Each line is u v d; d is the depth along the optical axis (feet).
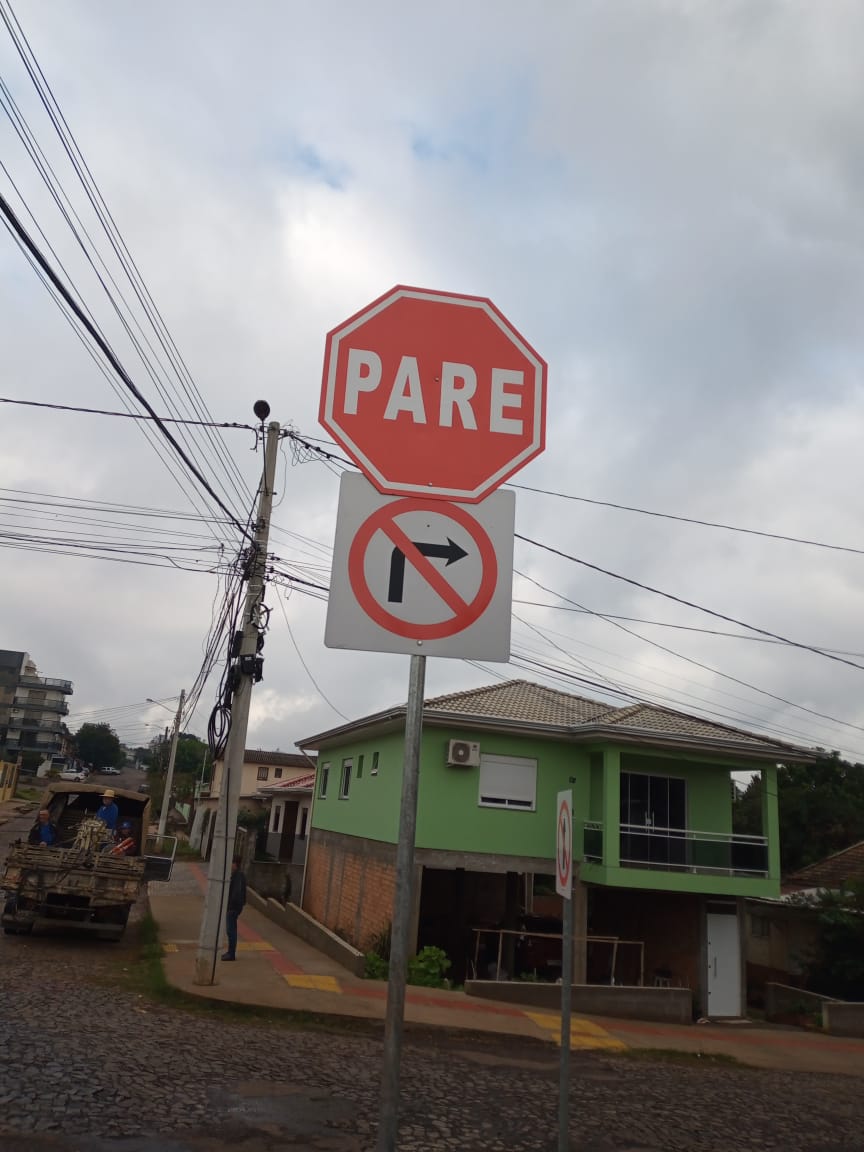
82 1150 17.80
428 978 49.70
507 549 10.43
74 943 50.42
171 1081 23.49
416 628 9.87
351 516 10.14
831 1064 43.32
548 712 68.49
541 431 11.04
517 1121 23.62
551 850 62.59
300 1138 19.98
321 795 86.48
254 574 42.91
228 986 39.70
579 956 61.21
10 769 209.26
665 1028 47.62
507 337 11.30
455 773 62.03
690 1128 25.31
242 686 41.75
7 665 311.27
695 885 62.18
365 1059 29.73
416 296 11.21
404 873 8.97
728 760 66.03
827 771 121.39
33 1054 24.47
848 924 67.87
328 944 54.90
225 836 40.37
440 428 10.72
